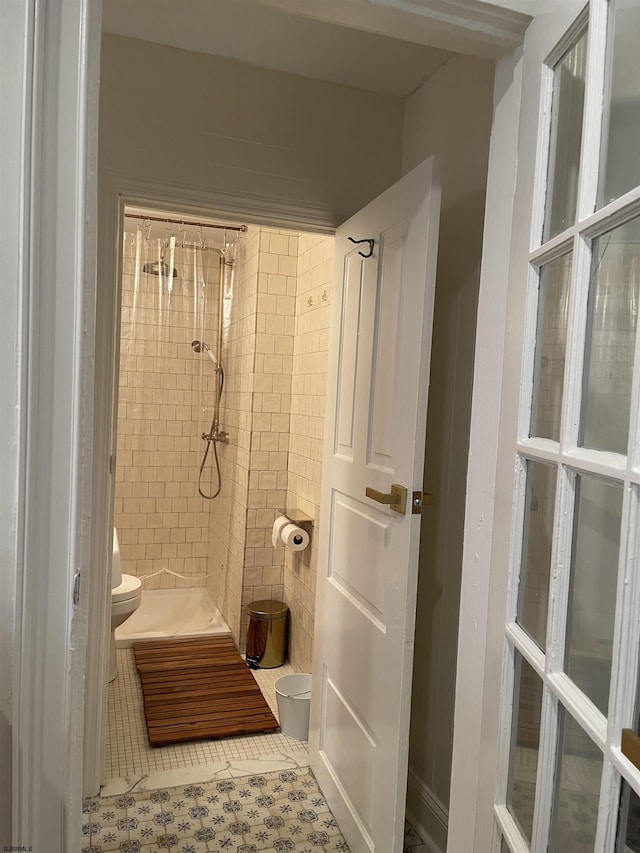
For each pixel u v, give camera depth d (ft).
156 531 13.34
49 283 2.78
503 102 4.12
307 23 6.22
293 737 8.65
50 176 2.75
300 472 10.79
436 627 6.73
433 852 6.51
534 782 3.38
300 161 7.30
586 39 3.12
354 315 6.88
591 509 2.88
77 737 3.02
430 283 5.27
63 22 2.74
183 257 12.69
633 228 2.58
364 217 6.68
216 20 6.26
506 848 3.69
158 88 6.75
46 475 2.82
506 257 4.01
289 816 7.02
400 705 5.44
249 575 11.38
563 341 3.25
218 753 8.18
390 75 7.14
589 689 2.84
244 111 7.06
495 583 3.90
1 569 2.77
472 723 4.25
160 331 12.80
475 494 4.32
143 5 6.03
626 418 2.61
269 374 11.27
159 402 12.99
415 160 7.39
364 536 6.40
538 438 3.52
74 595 2.89
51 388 2.81
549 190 3.53
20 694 2.80
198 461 13.38
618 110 2.79
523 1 3.67
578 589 2.99
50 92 2.74
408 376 5.50
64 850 2.92
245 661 10.97
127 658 10.94
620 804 2.49
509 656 3.73
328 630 7.40
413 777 7.16
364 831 6.11
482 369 4.28
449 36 3.89
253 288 11.30
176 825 6.79
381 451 6.06
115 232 6.79
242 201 7.11
